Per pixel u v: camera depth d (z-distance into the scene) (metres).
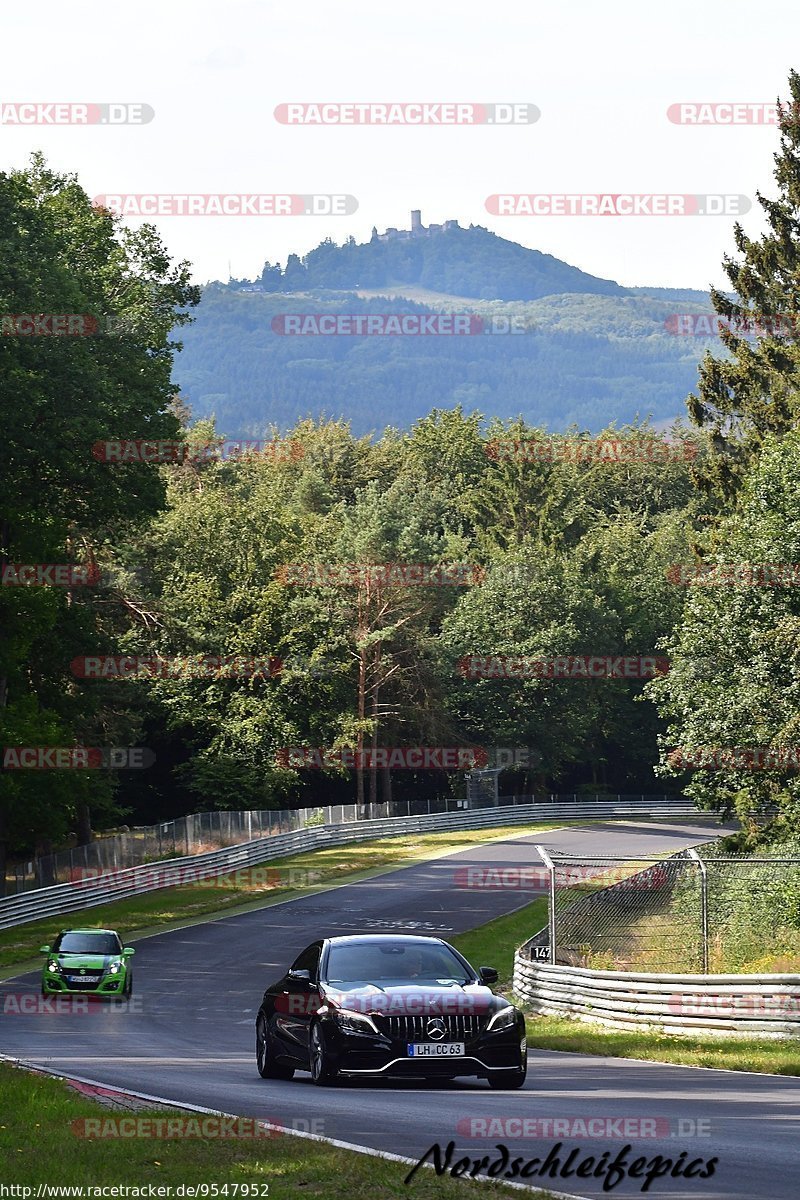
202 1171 13.29
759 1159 14.38
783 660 51.06
